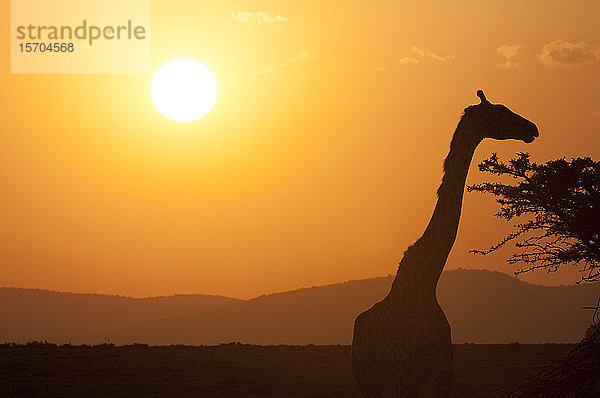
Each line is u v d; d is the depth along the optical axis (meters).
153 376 88.56
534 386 45.31
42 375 88.12
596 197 51.25
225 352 117.06
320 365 101.12
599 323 45.47
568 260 52.06
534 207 53.72
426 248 38.91
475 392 77.06
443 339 37.88
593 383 44.28
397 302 38.97
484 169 54.72
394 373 38.03
